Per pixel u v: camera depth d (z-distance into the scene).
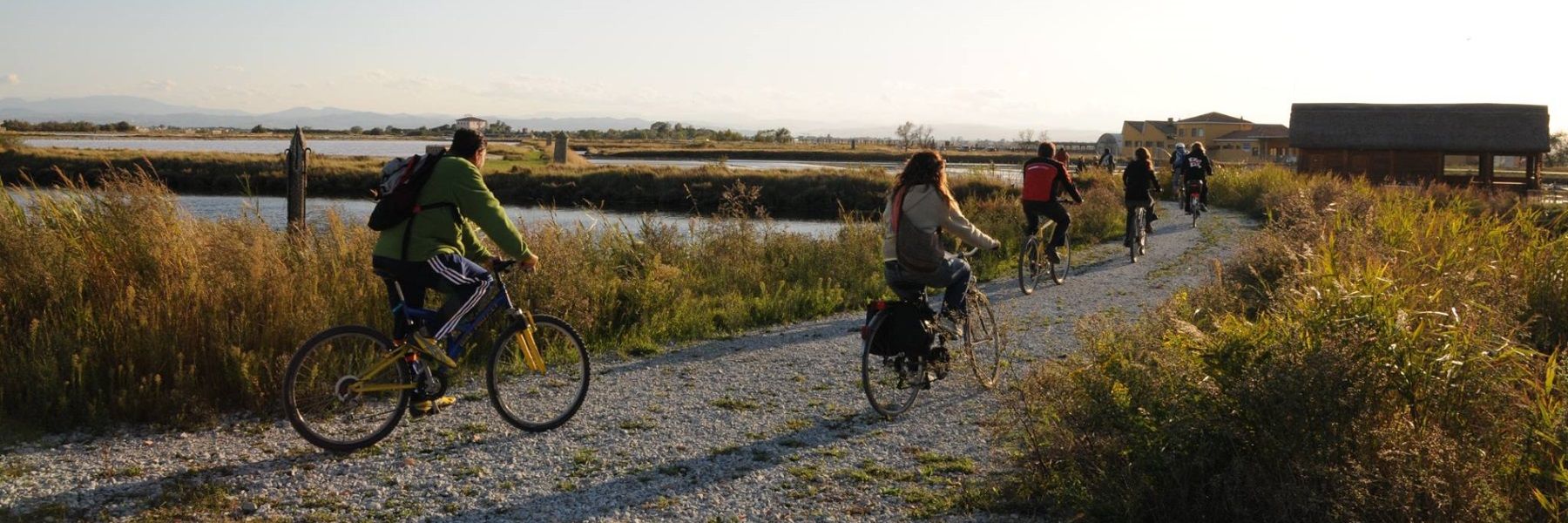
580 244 10.52
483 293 5.49
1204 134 114.94
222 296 6.59
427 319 5.42
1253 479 3.87
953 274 6.36
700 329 8.90
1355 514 3.69
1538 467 4.07
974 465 5.18
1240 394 4.00
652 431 5.80
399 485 4.83
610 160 78.06
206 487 4.64
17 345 6.11
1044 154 11.95
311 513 4.43
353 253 8.37
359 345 5.49
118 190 7.30
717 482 4.93
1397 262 7.51
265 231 8.56
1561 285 7.89
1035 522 4.38
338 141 149.62
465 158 5.43
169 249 6.92
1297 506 3.73
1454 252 8.06
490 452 5.37
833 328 9.25
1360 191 19.91
